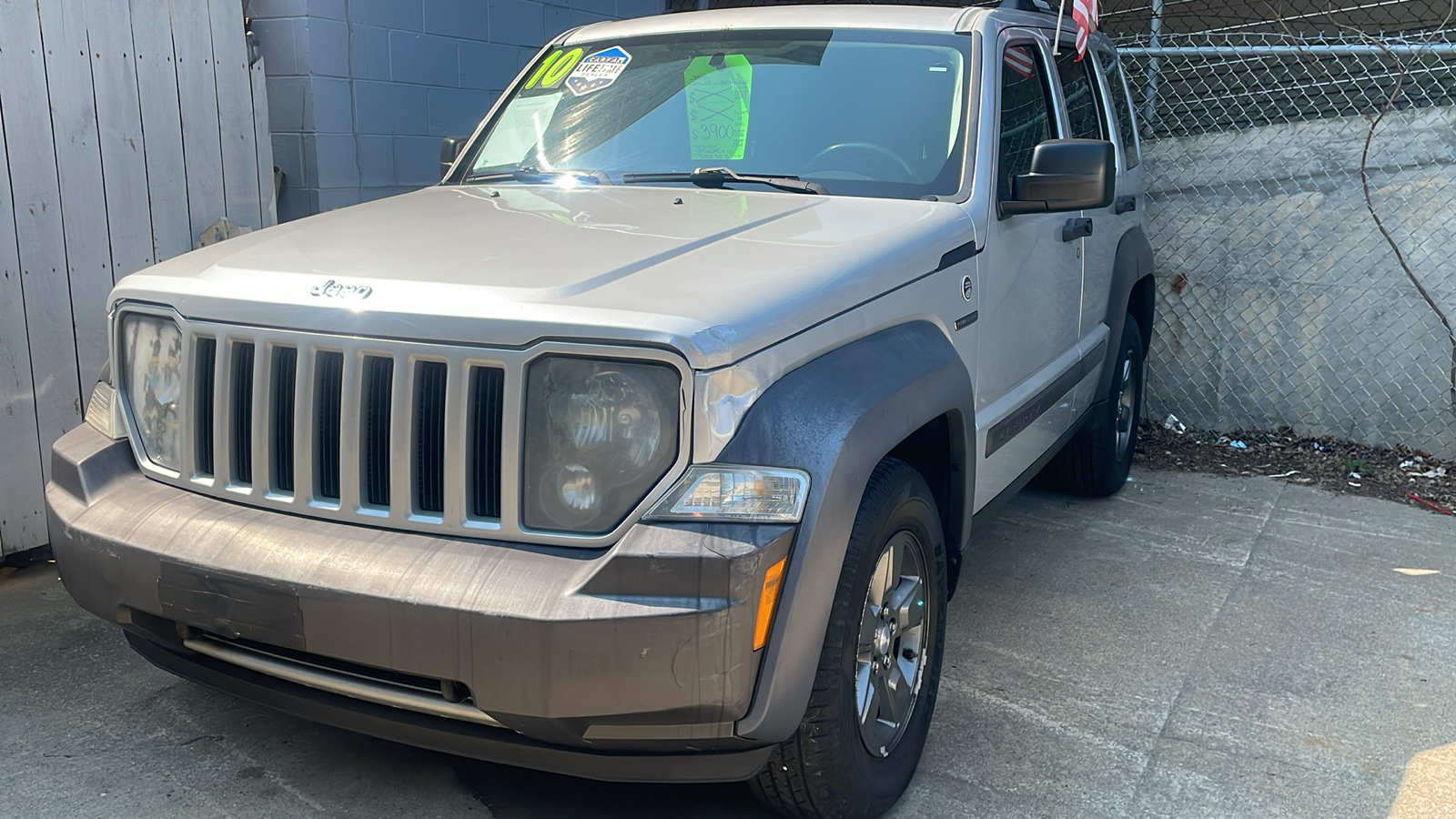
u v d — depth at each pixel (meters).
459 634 2.10
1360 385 6.13
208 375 2.52
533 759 2.25
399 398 2.24
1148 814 2.79
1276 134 6.14
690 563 2.07
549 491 2.18
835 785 2.49
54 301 4.14
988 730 3.18
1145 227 6.56
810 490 2.20
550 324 2.14
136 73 4.30
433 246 2.68
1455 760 3.04
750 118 3.56
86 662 3.44
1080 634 3.84
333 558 2.23
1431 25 6.55
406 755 2.98
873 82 3.55
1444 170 5.73
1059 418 4.28
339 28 5.38
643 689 2.08
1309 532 4.93
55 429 4.20
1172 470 5.93
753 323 2.21
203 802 2.73
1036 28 4.18
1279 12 6.45
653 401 2.14
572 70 4.04
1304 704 3.35
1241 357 6.43
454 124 6.05
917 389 2.60
